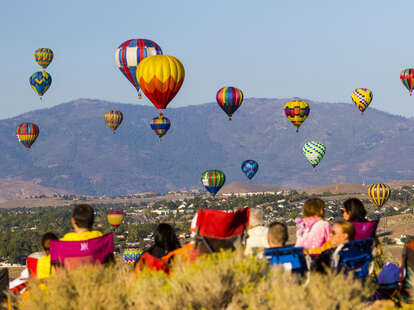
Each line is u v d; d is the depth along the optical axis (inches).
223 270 590.9
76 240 732.7
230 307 565.0
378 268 848.9
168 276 649.6
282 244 665.6
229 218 681.0
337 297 568.4
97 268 669.3
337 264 665.0
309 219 782.5
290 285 575.8
